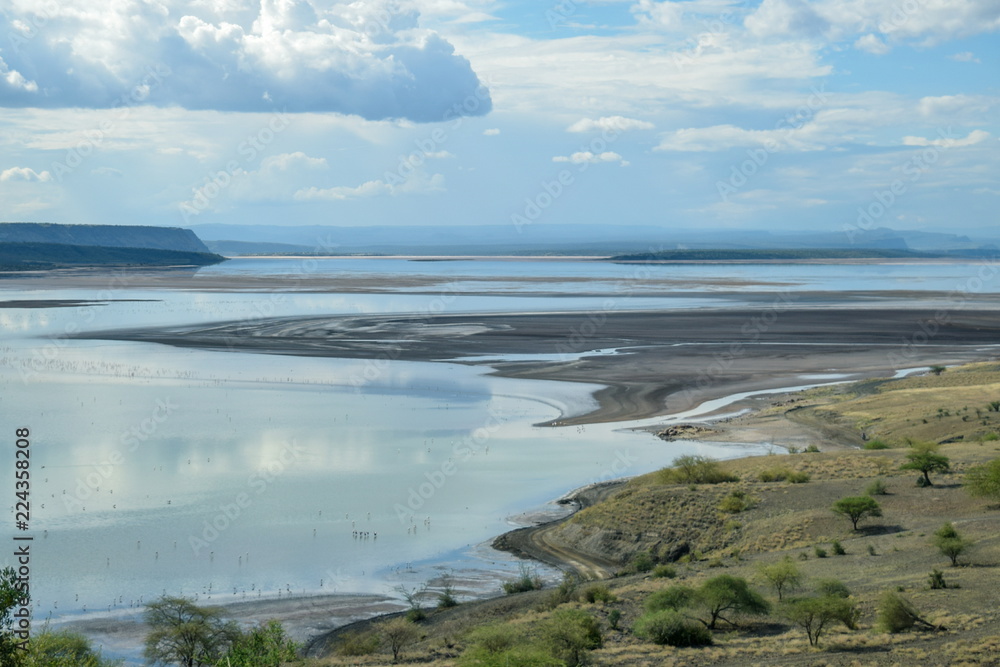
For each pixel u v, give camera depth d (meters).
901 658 21.70
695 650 25.20
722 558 38.28
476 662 23.56
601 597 31.86
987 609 25.36
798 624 27.02
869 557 33.84
